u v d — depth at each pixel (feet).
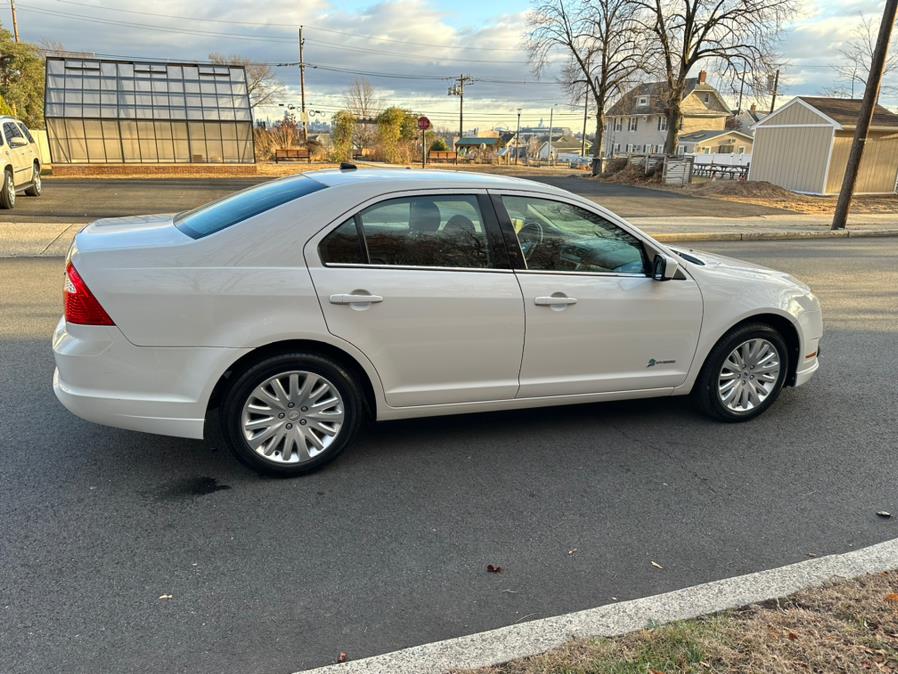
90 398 11.02
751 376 15.23
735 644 7.82
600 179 124.98
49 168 88.79
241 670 7.63
